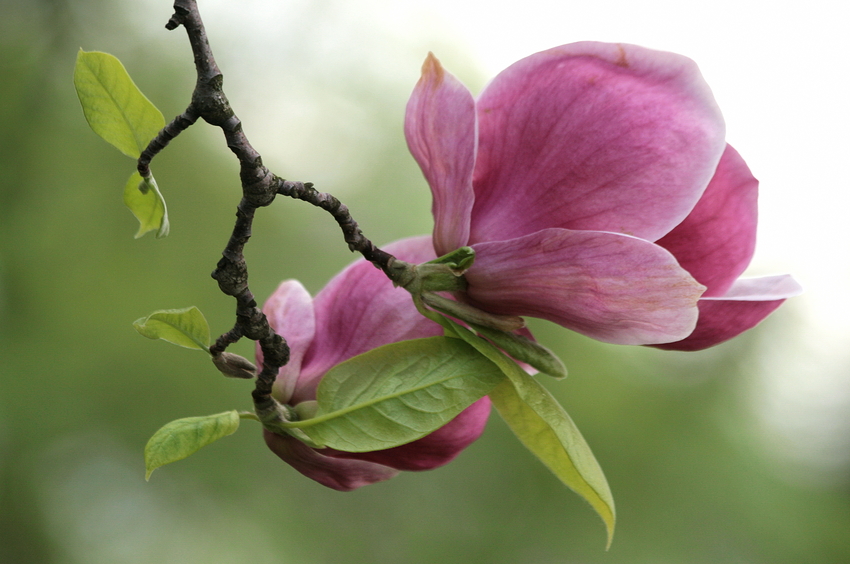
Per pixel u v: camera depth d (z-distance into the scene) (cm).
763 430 743
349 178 730
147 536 582
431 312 146
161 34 640
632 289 143
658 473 671
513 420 146
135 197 147
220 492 609
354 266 150
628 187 143
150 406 590
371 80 761
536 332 670
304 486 643
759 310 146
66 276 574
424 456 149
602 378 683
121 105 145
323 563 620
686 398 710
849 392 750
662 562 643
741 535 664
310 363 149
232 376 146
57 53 592
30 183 569
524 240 144
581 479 145
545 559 655
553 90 144
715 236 145
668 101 143
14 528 556
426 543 657
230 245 143
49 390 561
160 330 145
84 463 584
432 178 146
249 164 142
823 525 697
